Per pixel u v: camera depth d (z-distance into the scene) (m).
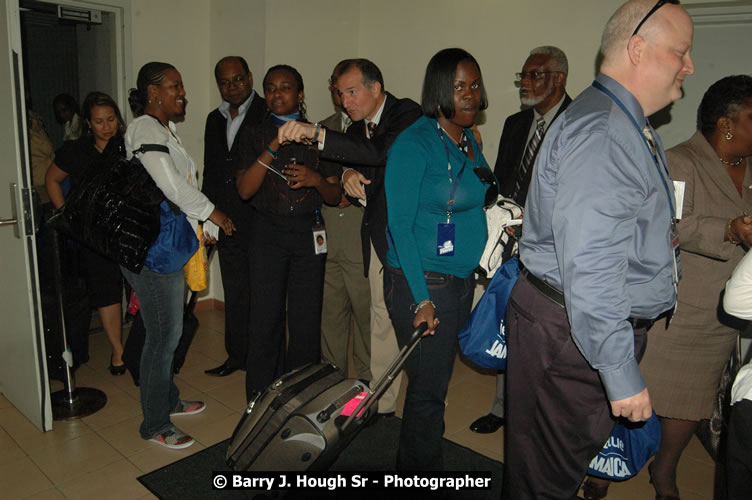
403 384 3.27
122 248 2.28
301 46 3.94
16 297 2.66
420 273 1.77
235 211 3.24
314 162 2.61
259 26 3.76
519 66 3.49
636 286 1.44
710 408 2.14
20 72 2.37
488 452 2.61
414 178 1.78
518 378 1.63
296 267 2.69
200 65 4.14
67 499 2.22
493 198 1.95
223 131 3.38
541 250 1.53
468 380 3.38
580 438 1.58
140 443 2.62
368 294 2.92
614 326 1.30
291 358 2.83
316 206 2.66
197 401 3.00
